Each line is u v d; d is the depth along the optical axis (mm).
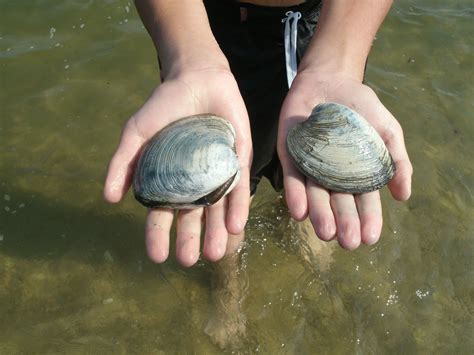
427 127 774
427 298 609
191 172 466
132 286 621
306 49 590
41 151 734
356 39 556
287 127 531
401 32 915
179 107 515
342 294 617
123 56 853
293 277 632
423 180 713
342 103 531
